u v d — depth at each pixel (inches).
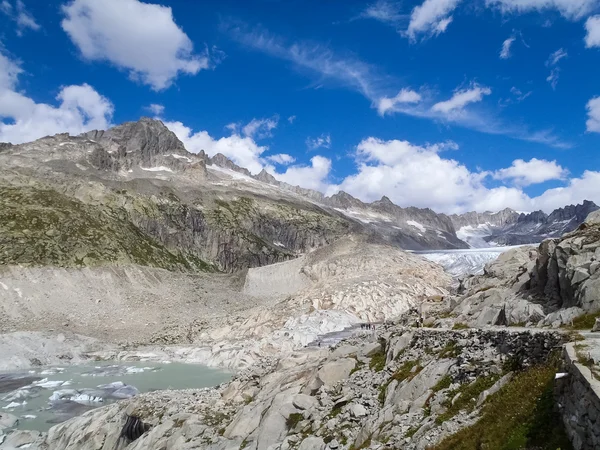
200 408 1446.9
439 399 818.2
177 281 6692.9
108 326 4918.8
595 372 513.0
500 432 618.5
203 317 5354.3
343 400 1021.8
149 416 1523.1
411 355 1046.4
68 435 1770.4
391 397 936.9
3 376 3225.9
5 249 5856.3
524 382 682.2
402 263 6958.7
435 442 705.6
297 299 5182.1
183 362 3730.3
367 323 4352.9
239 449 1072.8
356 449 833.5
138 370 3400.6
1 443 1865.2
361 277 5905.5
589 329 836.6
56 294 5319.9
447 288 5930.1
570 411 529.0
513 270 1658.5
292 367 1451.8
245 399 1421.0
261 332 4362.7
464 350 905.5
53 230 6638.8
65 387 2898.6
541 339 746.2
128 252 7101.4
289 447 956.6
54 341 4055.1
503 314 1181.7
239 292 6845.5
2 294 4943.4
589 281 970.7
